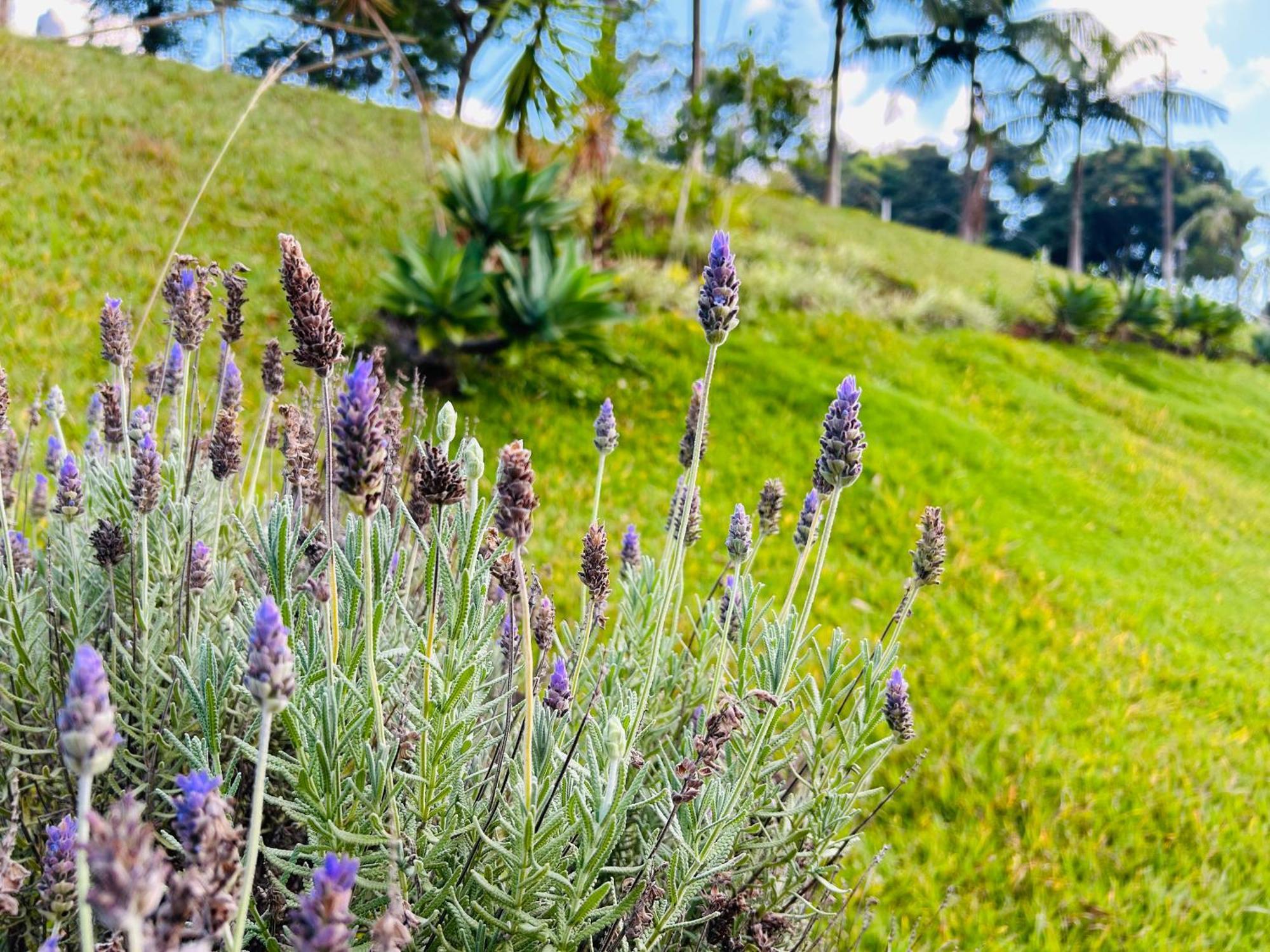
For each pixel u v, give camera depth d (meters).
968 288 15.68
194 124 10.31
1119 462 8.77
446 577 1.39
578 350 7.34
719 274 1.53
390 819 1.38
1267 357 17.45
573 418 6.64
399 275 6.46
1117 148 38.81
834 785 1.84
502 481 1.13
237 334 1.87
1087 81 29.19
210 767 1.31
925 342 10.90
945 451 7.55
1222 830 3.54
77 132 8.83
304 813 1.26
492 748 1.71
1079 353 13.57
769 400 7.66
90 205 7.43
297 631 1.50
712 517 5.55
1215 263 31.70
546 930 1.29
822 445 1.67
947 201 43.78
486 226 7.23
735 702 1.50
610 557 4.61
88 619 1.74
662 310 9.48
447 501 1.27
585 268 6.82
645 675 2.04
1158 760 3.95
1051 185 40.28
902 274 15.11
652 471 6.10
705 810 1.47
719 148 12.15
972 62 29.25
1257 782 3.98
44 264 6.27
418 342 6.86
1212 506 8.41
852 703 2.33
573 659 2.09
